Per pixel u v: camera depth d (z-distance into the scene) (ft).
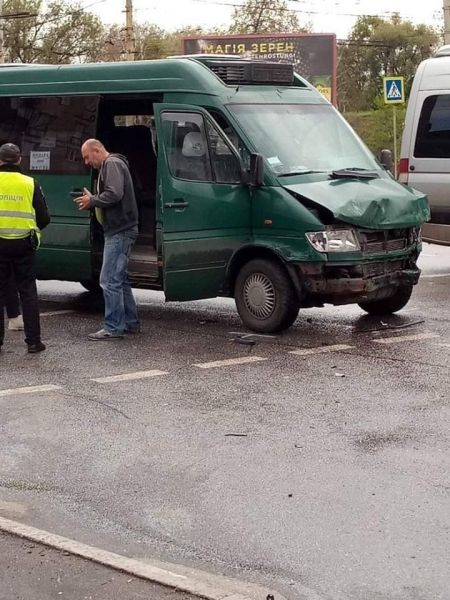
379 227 29.55
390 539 15.47
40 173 34.71
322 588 13.96
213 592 13.57
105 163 29.43
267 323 30.30
